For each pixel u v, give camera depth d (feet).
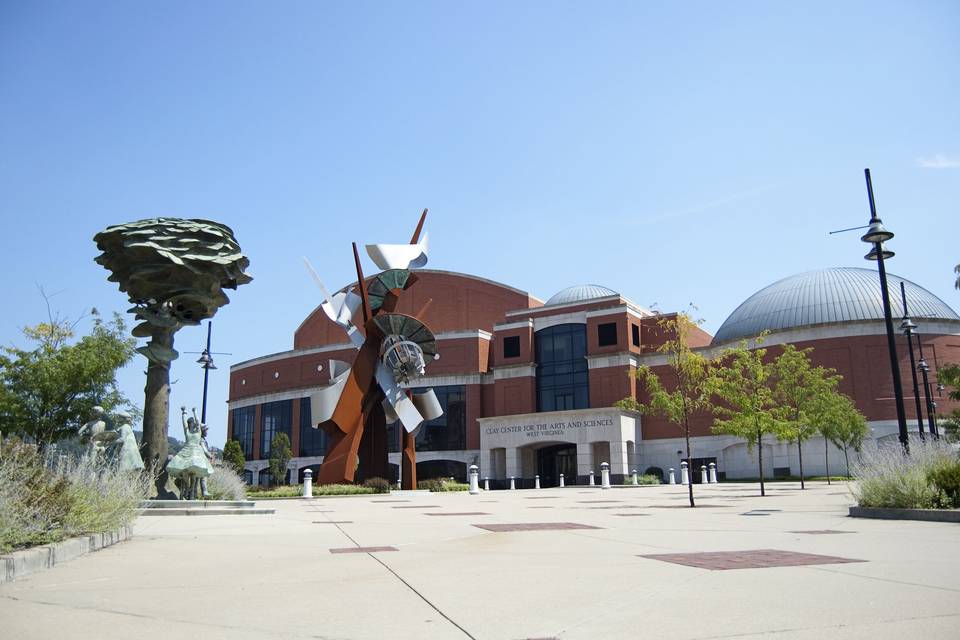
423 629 16.69
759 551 30.55
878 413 177.68
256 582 24.07
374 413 143.02
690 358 82.79
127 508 41.04
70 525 33.83
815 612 17.46
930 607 17.79
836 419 134.72
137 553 33.32
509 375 221.05
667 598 19.67
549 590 21.43
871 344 181.68
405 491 147.84
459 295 257.75
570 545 34.53
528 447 213.46
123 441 61.41
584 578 23.59
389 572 26.09
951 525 42.11
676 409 81.92
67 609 19.43
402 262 145.69
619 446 193.67
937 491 49.29
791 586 21.16
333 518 59.41
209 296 67.51
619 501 88.79
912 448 57.93
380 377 137.18
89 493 37.96
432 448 225.76
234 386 287.07
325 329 283.59
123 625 17.34
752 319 209.26
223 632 16.57
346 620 17.74
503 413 219.41
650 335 213.87
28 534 30.01
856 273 209.67
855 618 16.70
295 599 20.70
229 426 286.46
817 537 36.42
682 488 144.15
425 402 152.25
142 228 64.39
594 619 17.31
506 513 64.18
